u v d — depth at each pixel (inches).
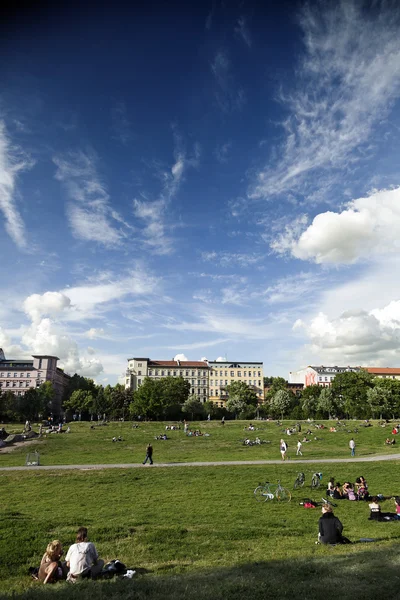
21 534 662.5
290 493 1059.9
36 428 3722.9
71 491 1110.4
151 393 5059.1
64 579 454.9
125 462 1760.6
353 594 357.4
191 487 1155.9
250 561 491.2
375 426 3280.0
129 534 669.3
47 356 7101.4
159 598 358.6
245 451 2241.6
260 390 7839.6
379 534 668.1
